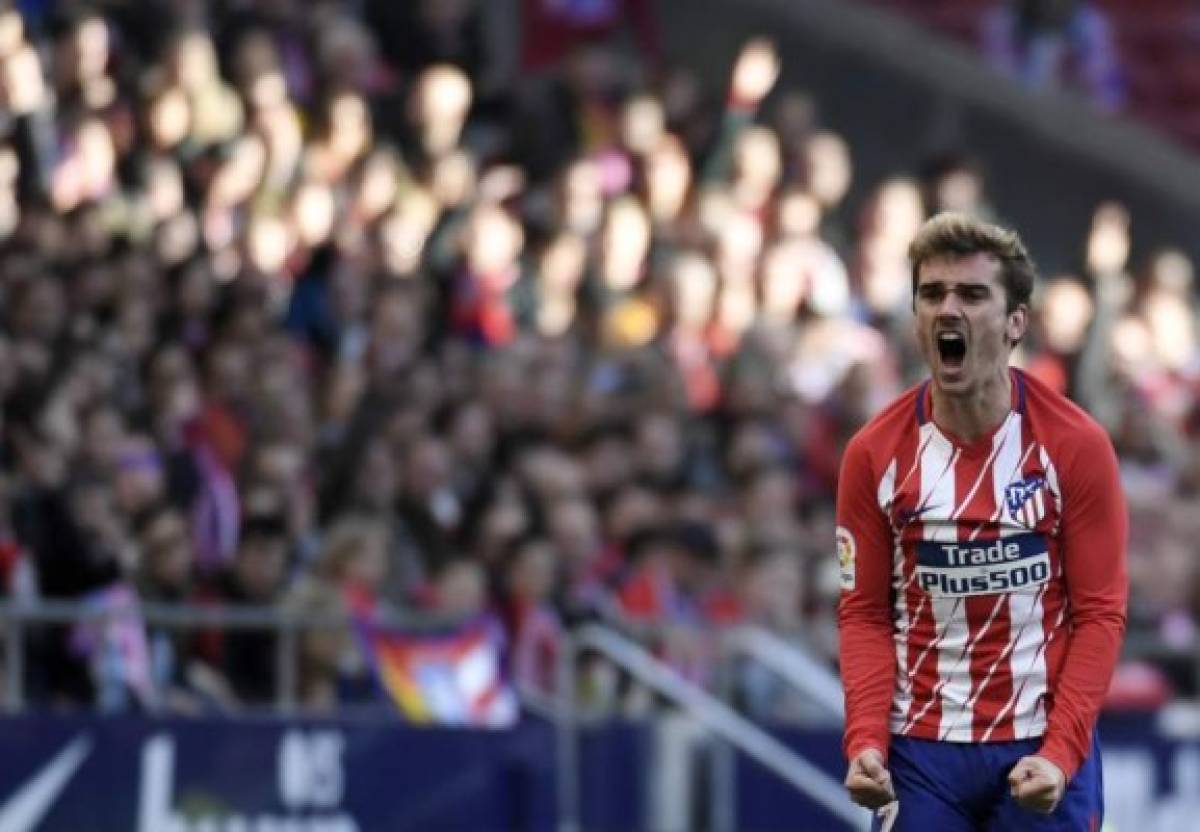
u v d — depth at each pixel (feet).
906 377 186.60
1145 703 144.25
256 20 174.09
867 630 71.67
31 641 114.52
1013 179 229.04
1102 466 70.38
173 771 115.03
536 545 131.44
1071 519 70.49
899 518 70.90
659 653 132.98
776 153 197.77
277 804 117.60
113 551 118.42
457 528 136.36
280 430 135.44
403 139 179.83
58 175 152.15
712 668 133.49
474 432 142.41
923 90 227.81
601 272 173.88
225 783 116.37
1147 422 180.14
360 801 120.06
